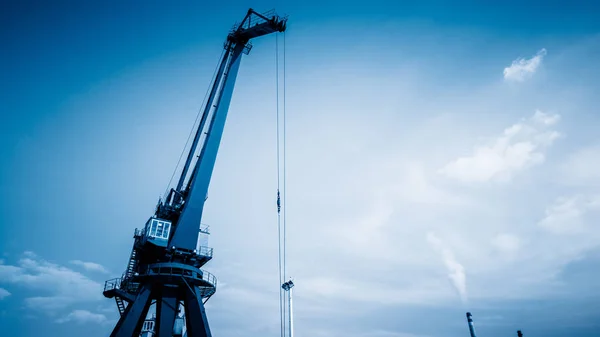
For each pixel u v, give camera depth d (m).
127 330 17.69
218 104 26.02
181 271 20.30
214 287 22.89
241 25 29.69
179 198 24.42
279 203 28.80
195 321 19.08
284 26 28.25
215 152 24.44
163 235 21.56
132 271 25.52
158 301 20.64
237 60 28.45
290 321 33.81
